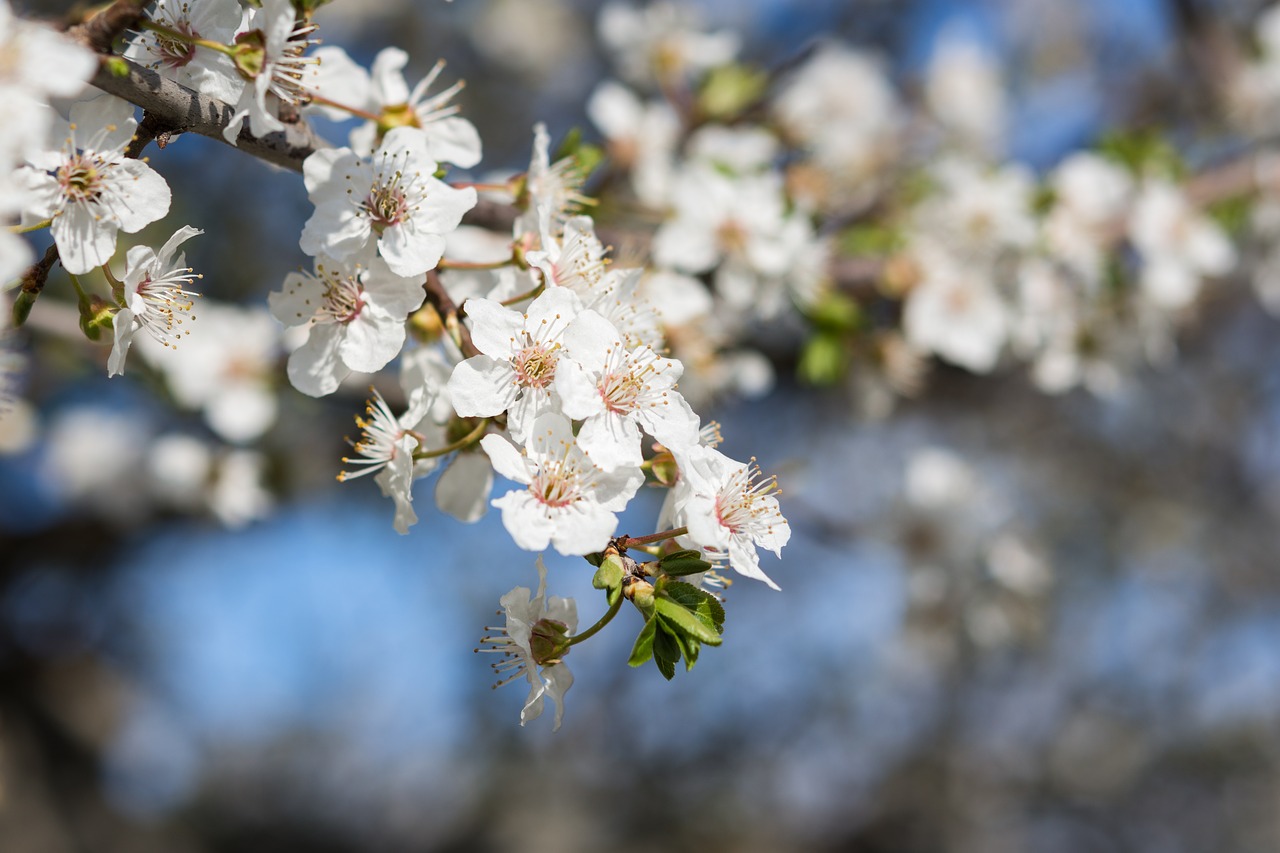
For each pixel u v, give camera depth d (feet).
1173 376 27.99
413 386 7.94
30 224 6.51
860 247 15.48
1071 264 15.39
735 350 15.60
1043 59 25.71
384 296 7.35
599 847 31.78
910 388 15.71
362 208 7.22
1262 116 18.56
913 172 17.75
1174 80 23.00
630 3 27.25
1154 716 32.14
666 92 15.55
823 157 16.17
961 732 32.55
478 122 26.71
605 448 6.69
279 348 14.88
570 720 30.48
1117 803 33.55
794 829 33.63
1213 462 30.04
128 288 6.68
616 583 6.60
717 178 13.17
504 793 32.50
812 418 26.18
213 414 14.55
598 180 13.97
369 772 35.47
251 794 35.22
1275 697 32.07
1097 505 28.81
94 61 6.34
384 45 26.68
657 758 31.50
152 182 6.73
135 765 31.12
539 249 7.80
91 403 19.71
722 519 6.93
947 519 16.72
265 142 7.38
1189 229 15.69
